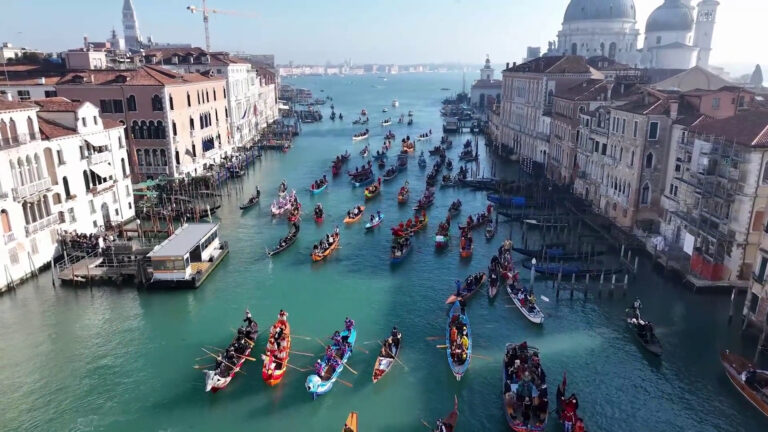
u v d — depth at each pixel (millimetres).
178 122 65625
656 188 47281
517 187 67062
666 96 47500
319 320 35812
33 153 40438
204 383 29109
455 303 36719
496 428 25828
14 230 38812
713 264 37562
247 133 100938
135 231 49625
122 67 81375
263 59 196750
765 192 35188
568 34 142375
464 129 131000
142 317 36031
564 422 25094
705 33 137875
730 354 30141
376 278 42625
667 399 27906
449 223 54250
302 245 49656
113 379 29469
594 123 57281
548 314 36438
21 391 28406
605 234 49750
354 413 25125
